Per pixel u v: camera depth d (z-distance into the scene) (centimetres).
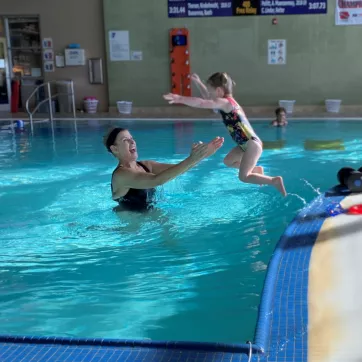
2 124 1300
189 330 282
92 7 1523
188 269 368
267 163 746
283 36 1468
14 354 221
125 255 399
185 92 1518
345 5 1430
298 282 292
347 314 252
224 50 1490
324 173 673
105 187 620
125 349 223
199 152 429
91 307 315
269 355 217
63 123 1312
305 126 1158
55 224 480
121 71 1534
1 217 506
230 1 1459
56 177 682
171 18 1486
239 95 1515
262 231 444
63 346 227
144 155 838
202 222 470
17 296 333
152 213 495
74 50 1545
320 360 213
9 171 727
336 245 352
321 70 1477
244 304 311
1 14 1546
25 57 1591
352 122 1211
